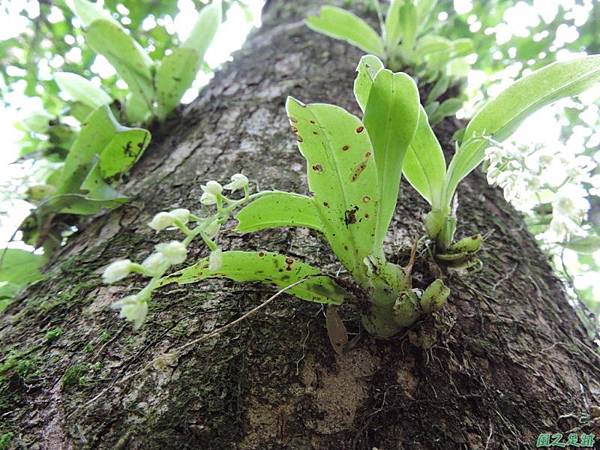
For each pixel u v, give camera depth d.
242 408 0.19
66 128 0.46
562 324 0.28
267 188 0.31
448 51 0.46
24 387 0.20
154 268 0.17
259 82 0.48
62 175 0.33
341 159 0.20
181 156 0.38
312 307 0.23
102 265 0.27
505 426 0.20
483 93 0.53
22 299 0.27
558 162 0.19
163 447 0.18
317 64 0.51
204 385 0.20
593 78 0.22
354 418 0.20
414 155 0.24
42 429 0.18
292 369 0.21
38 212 0.33
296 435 0.19
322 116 0.19
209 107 0.46
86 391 0.20
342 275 0.25
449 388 0.21
